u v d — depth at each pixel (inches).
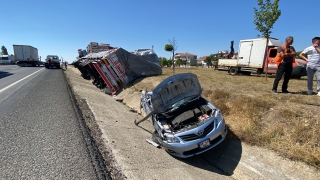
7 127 184.7
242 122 199.8
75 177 116.2
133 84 486.6
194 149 154.0
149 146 180.7
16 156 135.1
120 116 268.7
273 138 169.5
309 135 154.3
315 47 227.8
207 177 143.9
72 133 176.6
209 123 163.3
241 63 616.7
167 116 188.7
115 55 489.1
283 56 247.6
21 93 336.2
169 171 142.4
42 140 160.2
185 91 217.9
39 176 115.2
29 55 1302.9
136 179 123.6
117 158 142.2
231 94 276.5
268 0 381.1
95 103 305.7
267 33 400.5
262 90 297.6
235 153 169.8
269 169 144.9
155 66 569.6
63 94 341.1
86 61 600.1
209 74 668.1
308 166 136.3
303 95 243.1
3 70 876.0
